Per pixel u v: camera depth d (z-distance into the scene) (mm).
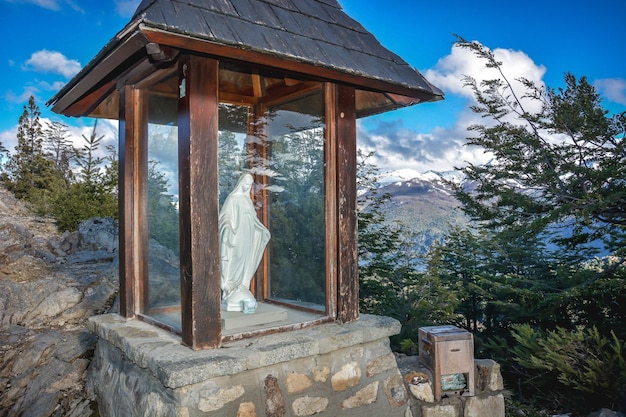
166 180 3305
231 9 3035
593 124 8234
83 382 4484
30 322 5895
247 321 3330
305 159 3814
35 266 7391
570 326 7254
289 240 3996
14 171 21734
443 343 3842
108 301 6441
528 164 9078
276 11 3406
